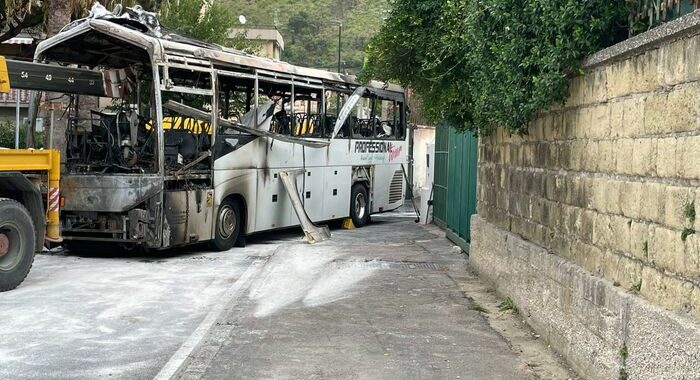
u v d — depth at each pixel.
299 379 6.20
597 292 5.97
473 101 10.12
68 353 7.10
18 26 20.62
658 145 5.07
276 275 11.42
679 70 4.78
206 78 14.31
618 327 5.50
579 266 6.66
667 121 4.94
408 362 6.73
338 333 7.78
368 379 6.22
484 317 8.59
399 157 22.25
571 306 6.65
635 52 5.46
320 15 67.62
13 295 9.77
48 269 11.96
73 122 13.83
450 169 16.19
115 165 13.22
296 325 8.12
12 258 10.09
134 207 12.77
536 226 8.29
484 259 10.86
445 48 10.35
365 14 66.31
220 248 14.54
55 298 9.62
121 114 13.41
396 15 11.45
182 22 25.33
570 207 7.02
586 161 6.57
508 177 9.73
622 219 5.69
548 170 7.80
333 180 18.64
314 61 58.22
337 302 9.38
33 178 10.77
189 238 13.48
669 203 4.88
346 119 19.23
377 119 21.14
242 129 14.80
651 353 4.91
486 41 8.14
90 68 14.36
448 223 16.38
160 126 12.77
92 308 9.09
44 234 10.79
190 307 9.30
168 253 14.14
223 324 8.16
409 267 12.26
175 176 13.09
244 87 15.92
